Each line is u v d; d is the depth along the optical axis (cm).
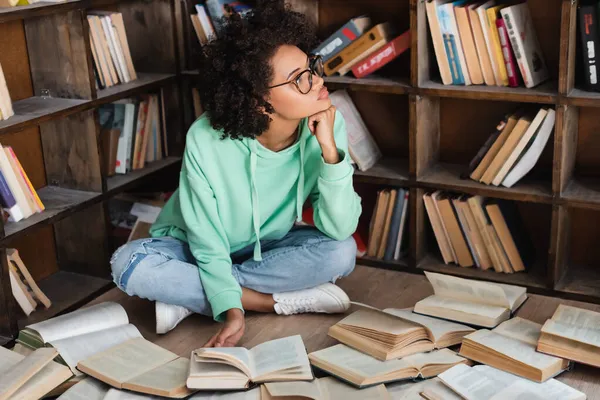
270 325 231
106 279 282
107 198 270
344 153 219
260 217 232
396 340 198
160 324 224
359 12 286
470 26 250
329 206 219
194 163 224
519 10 247
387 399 183
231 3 292
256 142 220
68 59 255
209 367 190
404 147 295
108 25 272
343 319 214
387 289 260
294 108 208
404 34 261
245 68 205
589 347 192
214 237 225
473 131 281
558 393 183
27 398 183
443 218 271
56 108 246
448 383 187
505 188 258
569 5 227
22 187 243
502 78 252
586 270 270
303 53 209
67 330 211
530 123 249
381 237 282
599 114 258
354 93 296
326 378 196
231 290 220
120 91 269
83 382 195
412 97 260
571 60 238
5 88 233
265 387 188
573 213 270
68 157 270
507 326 209
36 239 281
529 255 274
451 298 226
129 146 286
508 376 191
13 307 236
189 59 300
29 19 255
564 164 248
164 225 244
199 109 303
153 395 190
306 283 234
